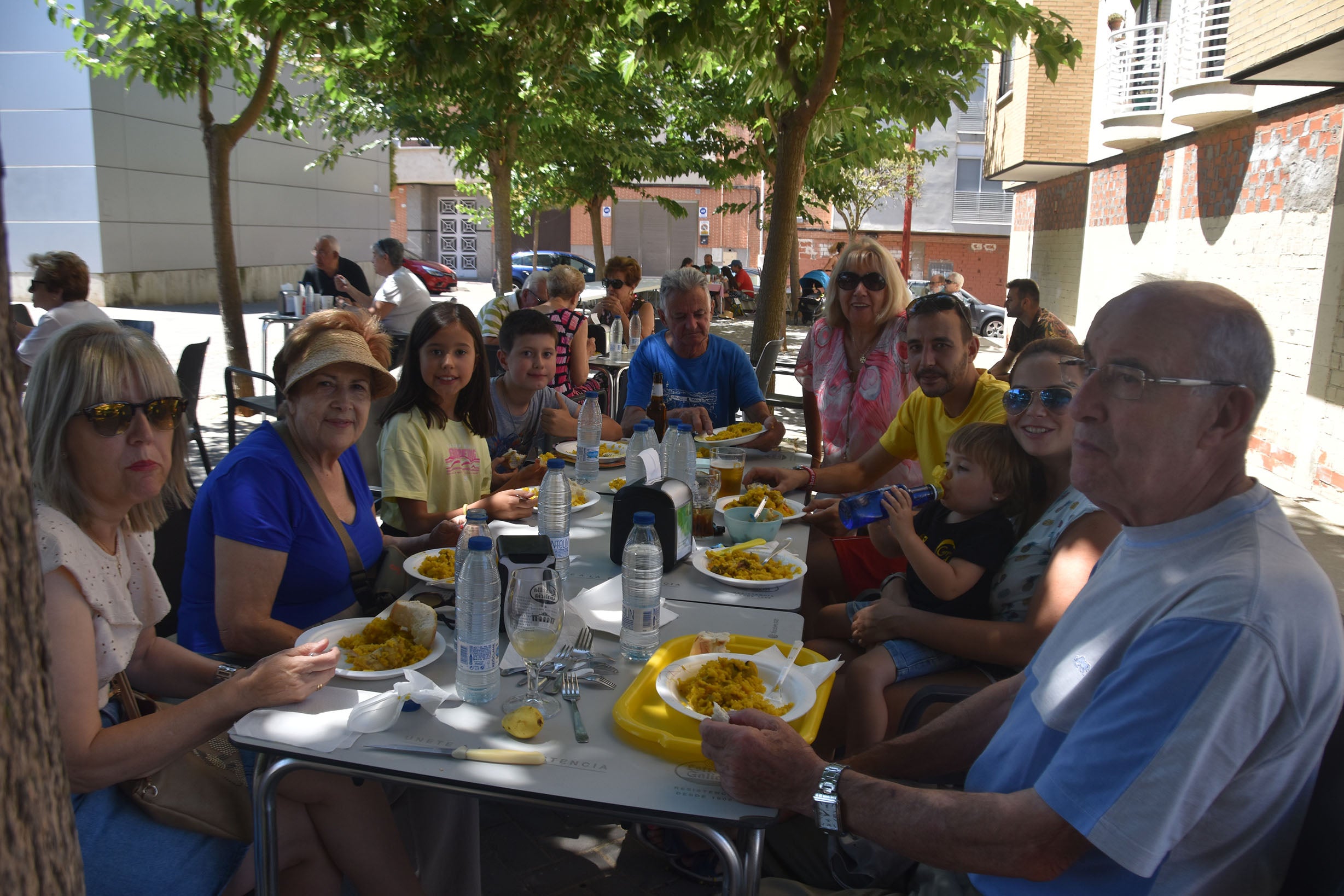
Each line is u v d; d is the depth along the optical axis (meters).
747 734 1.51
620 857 2.71
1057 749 1.42
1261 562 1.22
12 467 0.46
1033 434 2.41
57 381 1.69
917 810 1.38
